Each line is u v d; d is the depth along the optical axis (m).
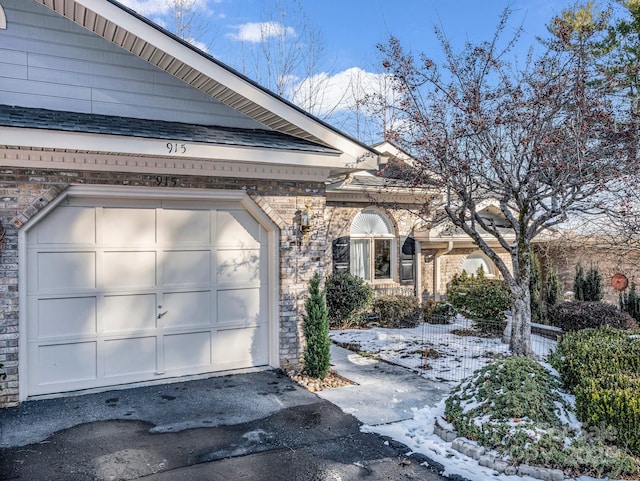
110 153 6.42
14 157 6.19
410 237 14.57
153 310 7.36
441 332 11.82
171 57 6.92
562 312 11.40
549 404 5.38
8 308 6.29
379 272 14.34
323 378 7.82
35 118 6.09
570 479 4.46
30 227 6.48
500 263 8.62
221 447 5.29
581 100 7.59
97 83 7.01
